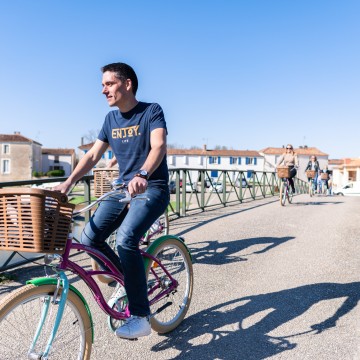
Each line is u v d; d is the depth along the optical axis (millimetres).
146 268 2801
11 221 1810
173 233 6566
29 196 1755
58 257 2080
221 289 3957
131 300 2500
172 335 2994
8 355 2000
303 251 5410
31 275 4340
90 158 2756
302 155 72812
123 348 2793
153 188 2600
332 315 3324
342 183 64375
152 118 2557
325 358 2648
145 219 2494
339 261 4910
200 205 9609
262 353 2729
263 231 6742
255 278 4293
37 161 71688
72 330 2252
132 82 2590
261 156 72875
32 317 2041
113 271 2570
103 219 2549
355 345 2816
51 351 2180
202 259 5043
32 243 1792
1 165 65562
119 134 2656
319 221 7762
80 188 5059
